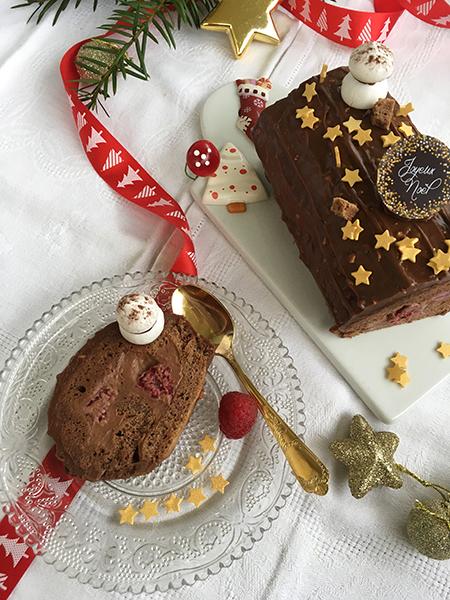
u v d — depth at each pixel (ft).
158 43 1.32
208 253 1.20
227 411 1.01
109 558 0.98
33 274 1.17
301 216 1.11
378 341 1.13
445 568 1.02
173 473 1.05
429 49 1.37
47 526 0.99
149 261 1.19
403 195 1.00
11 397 1.05
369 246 1.02
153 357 1.02
